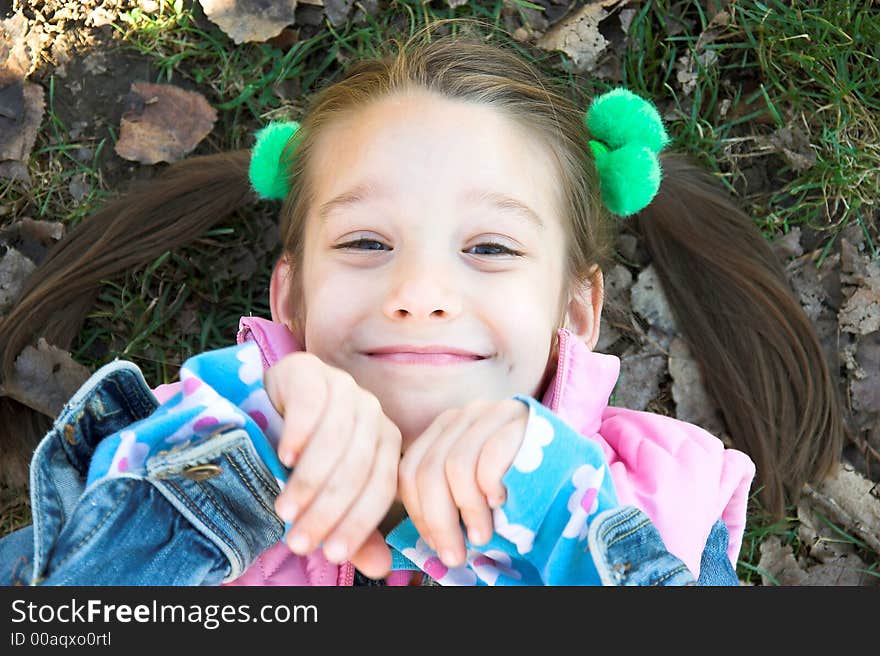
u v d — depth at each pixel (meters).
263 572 1.37
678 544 1.50
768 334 1.89
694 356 1.93
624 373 1.93
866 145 1.96
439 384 1.35
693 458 1.60
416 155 1.44
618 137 1.69
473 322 1.38
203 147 1.96
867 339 1.93
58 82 1.92
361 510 1.09
